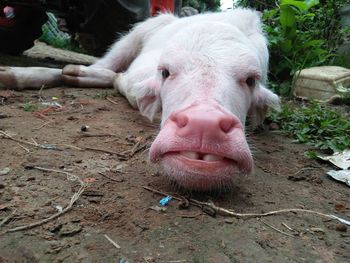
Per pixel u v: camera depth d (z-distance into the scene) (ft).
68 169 1.33
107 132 1.75
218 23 1.44
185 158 1.05
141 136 1.73
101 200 1.15
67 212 1.07
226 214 1.13
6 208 1.06
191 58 1.27
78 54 5.60
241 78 1.29
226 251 0.97
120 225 1.04
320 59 3.64
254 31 1.89
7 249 0.91
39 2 3.34
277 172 1.54
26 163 1.34
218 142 1.03
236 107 1.24
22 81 2.34
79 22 3.51
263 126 2.15
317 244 1.06
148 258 0.92
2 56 3.71
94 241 0.96
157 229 1.03
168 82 1.28
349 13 4.31
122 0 2.98
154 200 1.17
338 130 2.07
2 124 1.72
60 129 1.73
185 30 1.40
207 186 1.10
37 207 1.08
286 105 2.67
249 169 1.10
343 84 3.16
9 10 4.12
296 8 3.61
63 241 0.95
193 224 1.07
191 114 1.04
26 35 3.73
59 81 2.56
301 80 3.25
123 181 1.28
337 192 1.43
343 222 1.19
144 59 2.21
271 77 3.62
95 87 2.60
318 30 4.16
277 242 1.04
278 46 3.42
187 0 7.43
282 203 1.26
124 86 2.28
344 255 1.03
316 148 1.91
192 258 0.94
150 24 2.58
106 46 3.38
